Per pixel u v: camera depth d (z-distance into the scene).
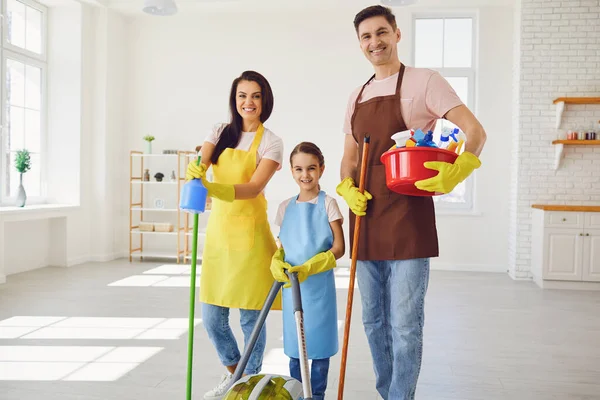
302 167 2.03
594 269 5.06
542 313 4.13
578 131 5.50
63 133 6.29
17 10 5.82
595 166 5.56
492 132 6.13
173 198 6.84
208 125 6.73
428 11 6.20
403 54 6.23
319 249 1.97
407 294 1.86
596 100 5.35
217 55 6.68
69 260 6.13
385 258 1.88
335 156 6.46
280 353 3.06
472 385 2.60
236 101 2.16
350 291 1.87
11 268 5.57
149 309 4.05
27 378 2.57
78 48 6.25
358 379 2.64
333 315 1.99
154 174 6.84
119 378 2.60
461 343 3.30
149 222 6.76
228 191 1.95
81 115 6.28
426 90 1.84
